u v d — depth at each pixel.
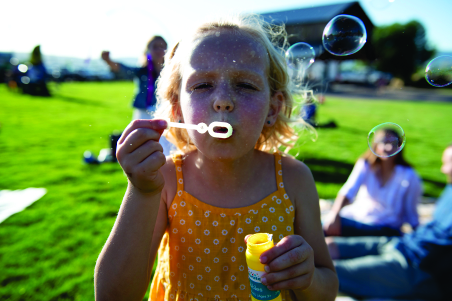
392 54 24.94
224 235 0.83
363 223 2.23
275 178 0.90
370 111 10.73
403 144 1.30
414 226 2.22
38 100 11.19
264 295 0.65
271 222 0.84
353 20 1.44
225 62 0.73
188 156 0.92
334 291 0.85
